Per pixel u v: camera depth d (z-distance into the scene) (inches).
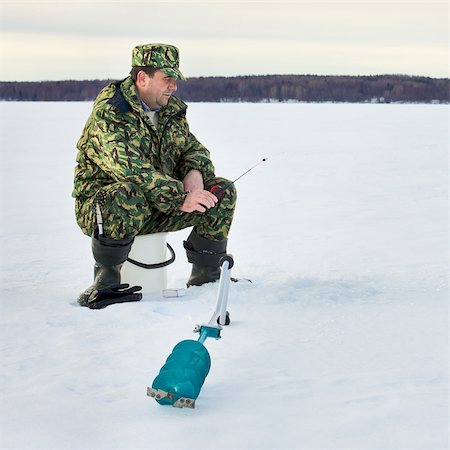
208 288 185.2
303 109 2119.8
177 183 178.5
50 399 115.5
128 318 161.3
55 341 146.6
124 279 185.9
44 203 411.8
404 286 191.8
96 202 176.2
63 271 224.2
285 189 455.8
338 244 266.5
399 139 921.5
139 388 119.4
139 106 181.9
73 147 824.9
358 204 384.2
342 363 130.3
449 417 105.6
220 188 188.5
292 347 139.9
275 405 111.0
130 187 176.1
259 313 164.7
